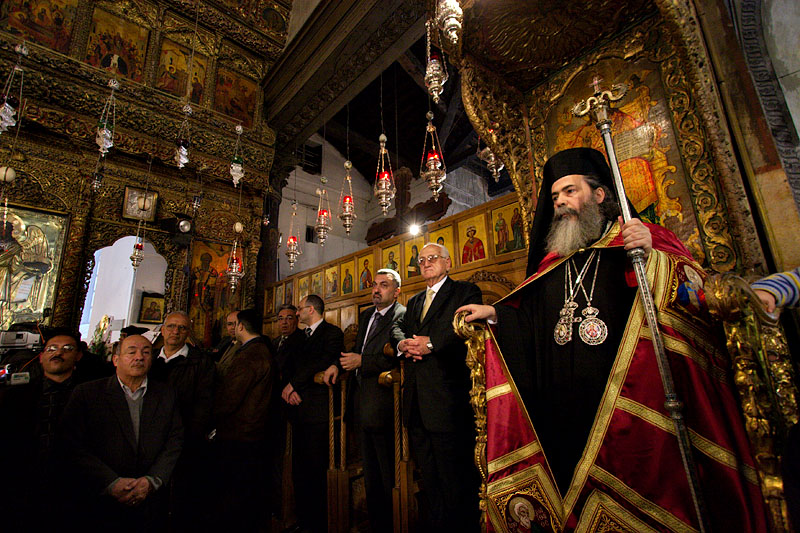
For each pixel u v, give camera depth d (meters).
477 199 14.41
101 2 7.11
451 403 1.97
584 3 1.91
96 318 13.91
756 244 1.42
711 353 1.17
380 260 4.91
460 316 1.59
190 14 8.13
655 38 1.89
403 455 2.22
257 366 2.95
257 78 9.09
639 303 1.27
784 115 1.60
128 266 12.66
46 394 2.40
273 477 3.19
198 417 2.89
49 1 6.55
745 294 0.94
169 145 7.47
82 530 2.01
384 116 11.88
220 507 2.71
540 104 2.36
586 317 1.41
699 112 1.55
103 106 6.77
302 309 3.70
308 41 7.54
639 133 1.90
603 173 1.59
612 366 1.25
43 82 6.21
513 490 1.34
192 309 7.51
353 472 2.79
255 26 9.05
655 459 1.10
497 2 1.88
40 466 2.15
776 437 1.03
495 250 3.44
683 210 1.69
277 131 9.22
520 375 1.52
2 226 5.88
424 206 7.84
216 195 8.27
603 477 1.17
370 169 14.30
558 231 1.57
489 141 2.34
